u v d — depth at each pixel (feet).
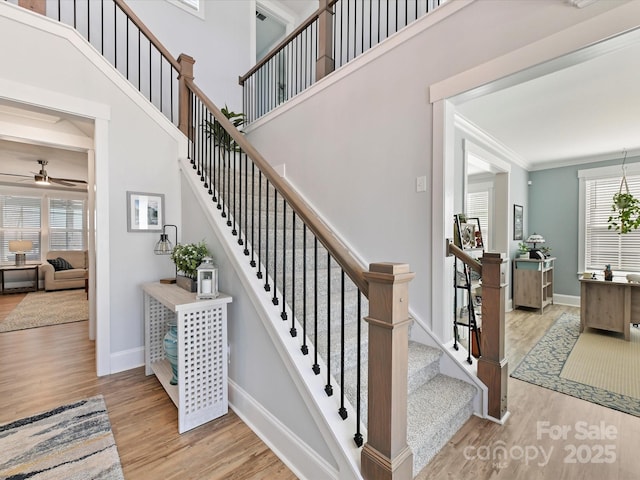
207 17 14.40
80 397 7.11
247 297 6.29
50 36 7.66
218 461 5.13
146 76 12.69
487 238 17.26
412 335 7.57
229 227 7.53
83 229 25.11
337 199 9.64
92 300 11.05
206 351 6.25
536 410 6.68
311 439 4.71
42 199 23.38
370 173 8.63
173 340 6.90
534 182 18.28
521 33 5.72
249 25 15.85
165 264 9.48
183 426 5.90
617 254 15.71
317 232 4.62
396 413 3.73
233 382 6.79
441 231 6.99
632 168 15.20
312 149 10.57
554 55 5.28
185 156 9.96
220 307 6.46
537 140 13.64
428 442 4.98
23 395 7.19
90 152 11.28
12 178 21.21
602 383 7.97
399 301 3.69
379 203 8.39
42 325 12.93
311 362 5.14
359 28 12.25
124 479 4.70
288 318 5.95
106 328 8.38
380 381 3.77
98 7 11.55
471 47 6.44
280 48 12.27
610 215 15.88
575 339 11.59
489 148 13.57
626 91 9.27
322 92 10.18
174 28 13.44
